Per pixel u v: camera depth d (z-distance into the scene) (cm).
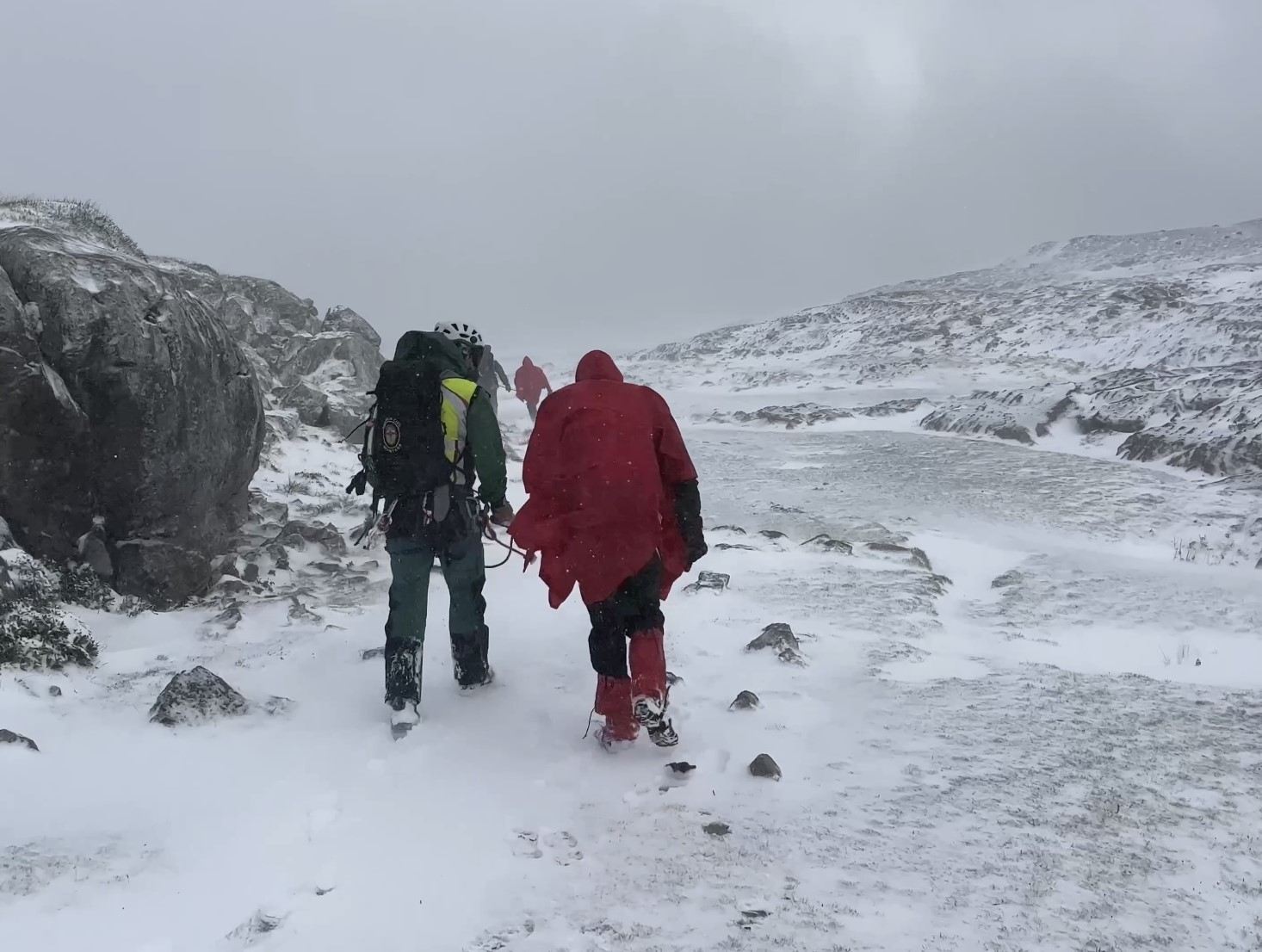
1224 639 744
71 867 310
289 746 426
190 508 782
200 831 339
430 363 474
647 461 421
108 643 641
